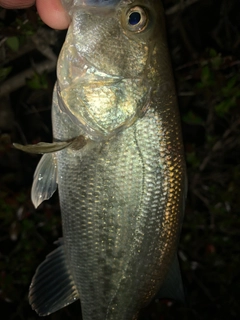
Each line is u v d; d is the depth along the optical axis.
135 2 0.26
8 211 0.50
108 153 0.27
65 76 0.27
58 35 0.46
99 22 0.27
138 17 0.26
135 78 0.27
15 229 0.51
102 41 0.27
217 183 0.61
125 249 0.28
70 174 0.28
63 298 0.31
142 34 0.27
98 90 0.27
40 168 0.30
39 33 0.45
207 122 0.59
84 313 0.31
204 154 0.60
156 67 0.27
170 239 0.29
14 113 0.58
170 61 0.28
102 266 0.29
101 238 0.28
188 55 0.59
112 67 0.27
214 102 0.55
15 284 0.53
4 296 0.50
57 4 0.29
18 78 0.51
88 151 0.28
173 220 0.29
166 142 0.28
